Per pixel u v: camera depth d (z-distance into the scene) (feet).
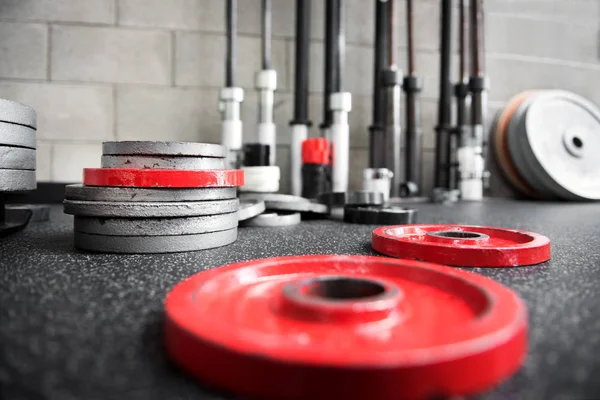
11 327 1.16
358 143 6.64
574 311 1.31
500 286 1.30
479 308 1.23
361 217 3.56
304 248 2.38
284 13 6.23
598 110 7.79
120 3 5.73
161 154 2.22
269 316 1.16
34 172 2.62
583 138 6.88
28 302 1.38
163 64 5.88
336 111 5.20
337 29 5.78
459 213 4.46
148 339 1.11
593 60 7.77
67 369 0.94
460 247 1.95
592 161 6.84
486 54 7.19
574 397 0.84
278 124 6.28
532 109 6.59
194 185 2.21
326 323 1.09
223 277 1.43
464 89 6.51
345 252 2.27
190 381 0.92
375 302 1.11
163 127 5.91
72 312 1.29
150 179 2.14
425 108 6.91
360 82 6.61
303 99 5.89
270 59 6.11
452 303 1.29
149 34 5.82
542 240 2.15
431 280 1.49
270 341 0.91
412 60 6.27
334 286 1.34
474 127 6.26
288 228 3.28
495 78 7.25
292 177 5.75
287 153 6.31
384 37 6.26
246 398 0.86
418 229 2.70
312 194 5.08
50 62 5.57
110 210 2.12
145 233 2.16
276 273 1.62
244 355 0.86
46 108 5.59
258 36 6.19
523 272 1.83
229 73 5.56
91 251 2.23
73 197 2.24
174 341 1.00
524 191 7.00
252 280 1.54
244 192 4.18
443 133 6.59
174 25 5.89
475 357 0.86
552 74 7.54
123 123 5.80
